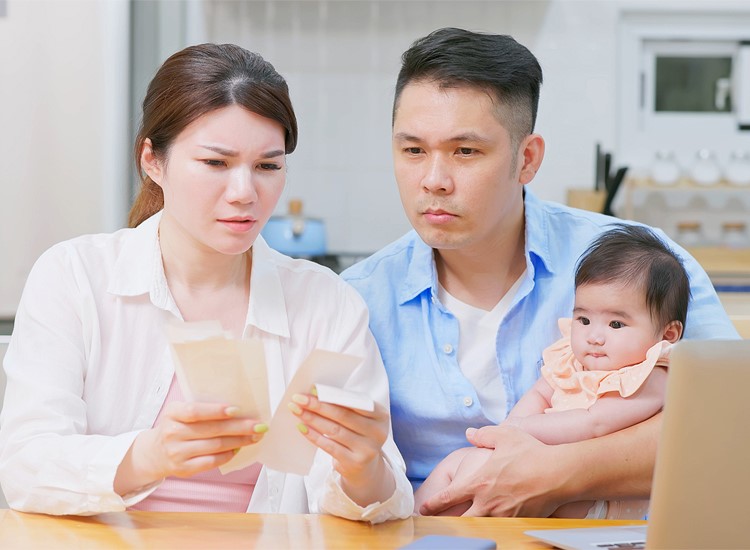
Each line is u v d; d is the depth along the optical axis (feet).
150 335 4.55
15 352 4.33
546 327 5.22
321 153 12.32
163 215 4.65
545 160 12.25
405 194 4.64
